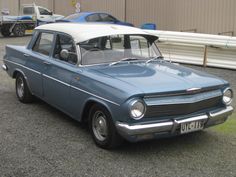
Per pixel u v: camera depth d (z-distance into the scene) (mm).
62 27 6582
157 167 4824
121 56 6160
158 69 5766
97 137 5434
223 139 5848
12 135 5859
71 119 6672
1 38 23188
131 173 4645
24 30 24797
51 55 6590
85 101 5500
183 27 19688
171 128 4977
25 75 7324
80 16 19656
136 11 22281
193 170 4758
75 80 5730
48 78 6477
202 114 5309
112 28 6434
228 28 17875
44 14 25734
